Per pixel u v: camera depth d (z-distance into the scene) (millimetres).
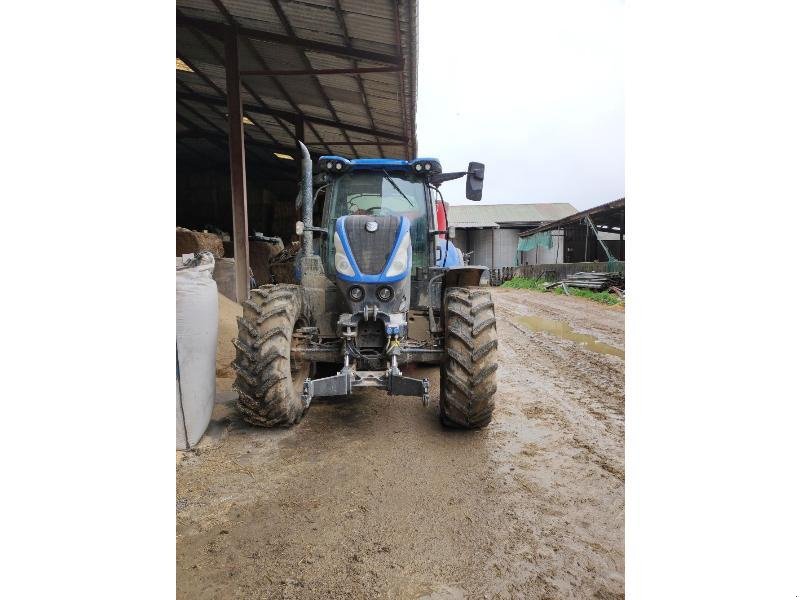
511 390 4457
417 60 6473
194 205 14789
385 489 2514
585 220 17766
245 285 6734
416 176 4312
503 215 34969
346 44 6496
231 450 2982
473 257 29672
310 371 4250
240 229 6746
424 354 3297
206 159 14422
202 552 1985
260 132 11477
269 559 1947
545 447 3094
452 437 3240
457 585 1817
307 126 10391
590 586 1825
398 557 1968
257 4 5742
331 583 1816
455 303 3275
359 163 4168
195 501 2375
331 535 2107
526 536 2125
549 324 9000
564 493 2504
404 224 3230
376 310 3119
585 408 3922
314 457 2891
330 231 4219
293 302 3361
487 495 2467
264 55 7238
